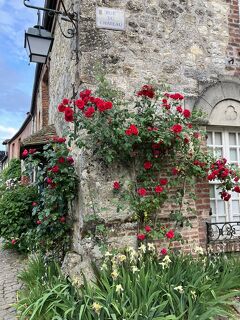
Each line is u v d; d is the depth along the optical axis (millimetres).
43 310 3324
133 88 4836
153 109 4484
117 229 4398
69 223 4883
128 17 4953
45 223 4617
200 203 5012
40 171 4832
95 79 4633
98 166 4434
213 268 4016
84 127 4094
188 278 3586
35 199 6969
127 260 3922
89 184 4359
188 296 3119
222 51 5445
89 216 4223
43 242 4805
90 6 4770
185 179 4770
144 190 4305
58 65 6820
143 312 2906
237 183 4797
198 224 4957
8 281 5211
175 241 4715
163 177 4719
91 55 4676
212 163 4793
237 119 5332
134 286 3264
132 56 4902
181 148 4695
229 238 5129
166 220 4723
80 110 4273
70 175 4539
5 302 4316
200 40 5336
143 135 4316
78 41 4691
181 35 5223
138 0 5039
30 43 5191
